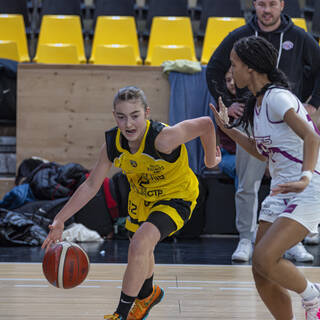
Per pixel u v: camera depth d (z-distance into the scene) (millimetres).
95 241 13930
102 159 6363
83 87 15820
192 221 14539
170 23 20031
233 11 20906
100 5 21375
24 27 20266
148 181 6395
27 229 13320
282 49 10758
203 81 15484
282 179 5910
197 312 7539
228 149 14805
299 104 5793
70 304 7934
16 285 9078
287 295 5996
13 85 16156
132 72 15773
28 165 15352
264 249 5555
